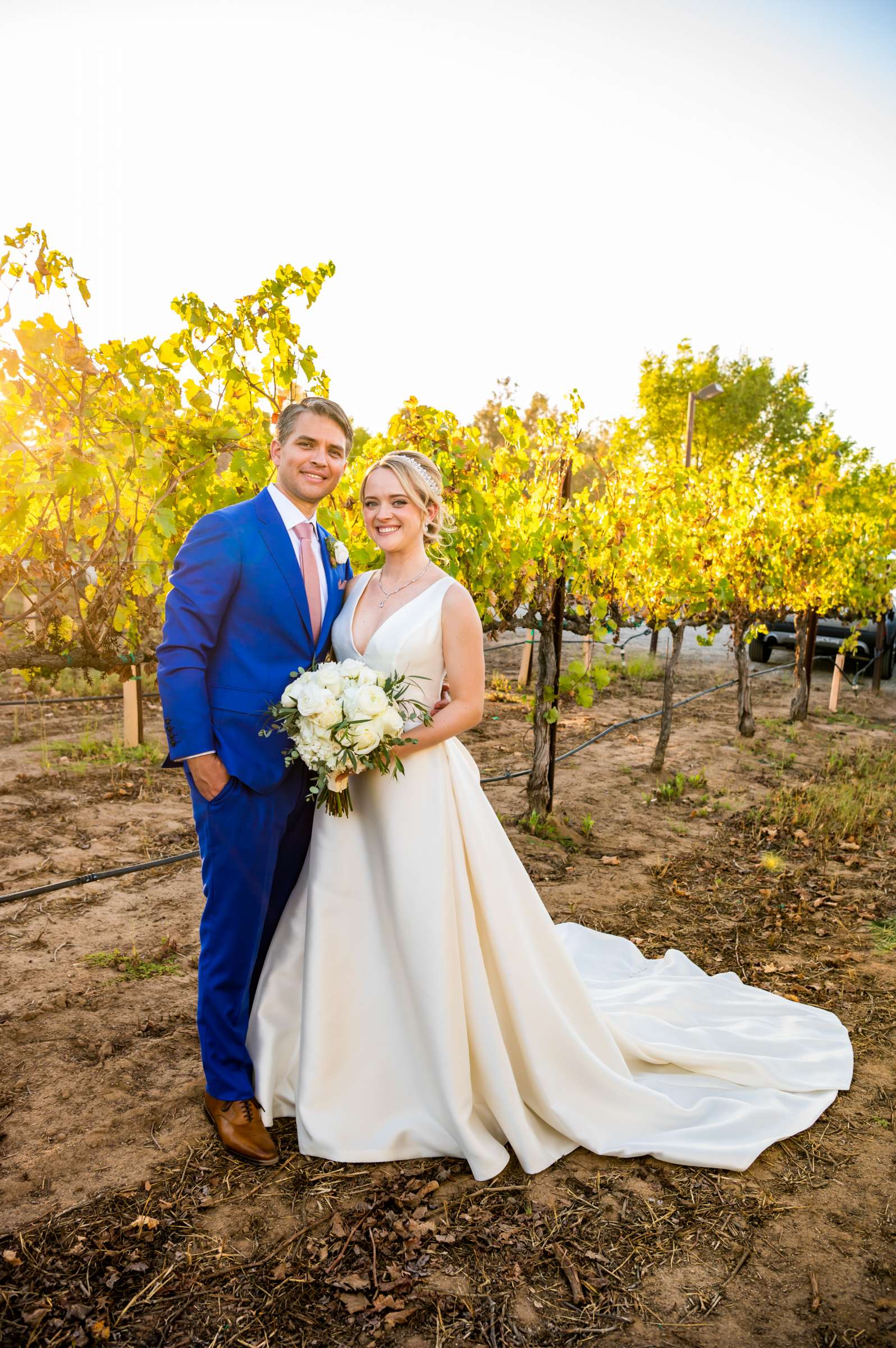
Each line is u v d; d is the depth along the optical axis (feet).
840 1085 10.09
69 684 30.40
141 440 10.93
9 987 11.51
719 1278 7.28
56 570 11.32
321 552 9.23
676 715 32.42
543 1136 9.02
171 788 20.38
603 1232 7.76
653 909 15.35
